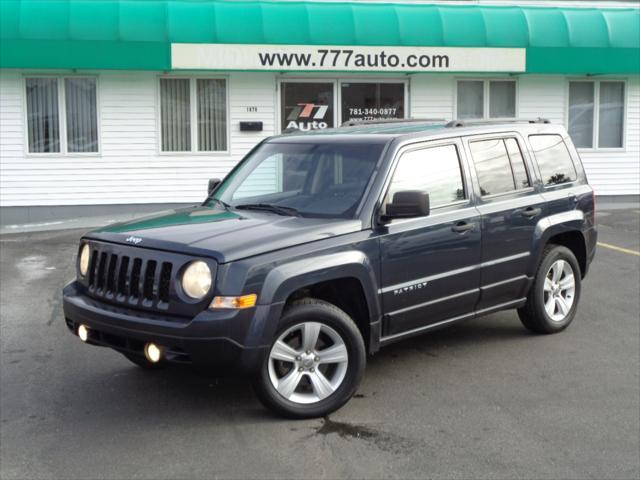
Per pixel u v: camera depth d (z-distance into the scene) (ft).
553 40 52.90
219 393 18.97
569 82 57.31
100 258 17.71
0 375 20.36
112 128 51.52
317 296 18.35
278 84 53.16
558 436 16.33
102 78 50.96
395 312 18.78
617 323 25.35
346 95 54.24
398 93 54.95
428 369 20.76
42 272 34.06
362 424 16.99
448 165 20.59
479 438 16.22
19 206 51.08
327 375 17.67
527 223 22.30
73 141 51.34
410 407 17.99
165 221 18.63
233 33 48.83
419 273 19.21
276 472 14.67
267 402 16.85
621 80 57.67
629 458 15.28
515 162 22.70
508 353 22.15
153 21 48.01
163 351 16.05
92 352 22.39
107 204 52.01
